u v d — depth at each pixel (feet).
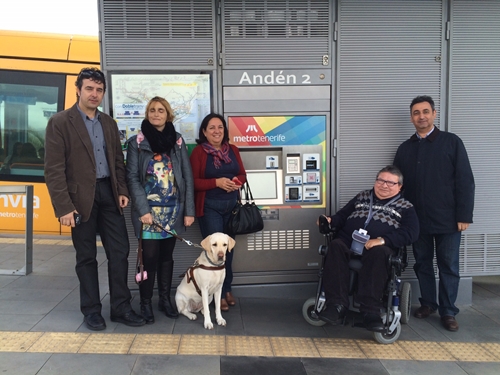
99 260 18.86
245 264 13.96
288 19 13.64
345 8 13.74
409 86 14.06
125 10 13.17
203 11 13.41
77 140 10.58
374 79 13.97
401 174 12.17
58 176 10.37
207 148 12.64
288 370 9.57
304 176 13.96
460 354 10.65
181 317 12.31
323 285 11.26
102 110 13.39
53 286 14.44
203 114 13.61
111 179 11.12
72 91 21.45
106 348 10.16
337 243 11.10
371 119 14.07
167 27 13.35
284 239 14.02
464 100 14.11
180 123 13.56
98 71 10.78
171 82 13.46
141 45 13.32
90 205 10.76
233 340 10.91
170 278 12.56
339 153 14.05
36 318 11.76
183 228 12.21
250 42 13.58
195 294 12.04
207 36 13.46
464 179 12.13
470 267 14.30
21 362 9.37
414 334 11.84
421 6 13.87
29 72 21.44
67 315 12.02
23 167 21.52
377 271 10.62
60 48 21.62
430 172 12.43
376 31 13.85
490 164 14.26
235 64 13.57
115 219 11.44
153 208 11.59
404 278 14.28
